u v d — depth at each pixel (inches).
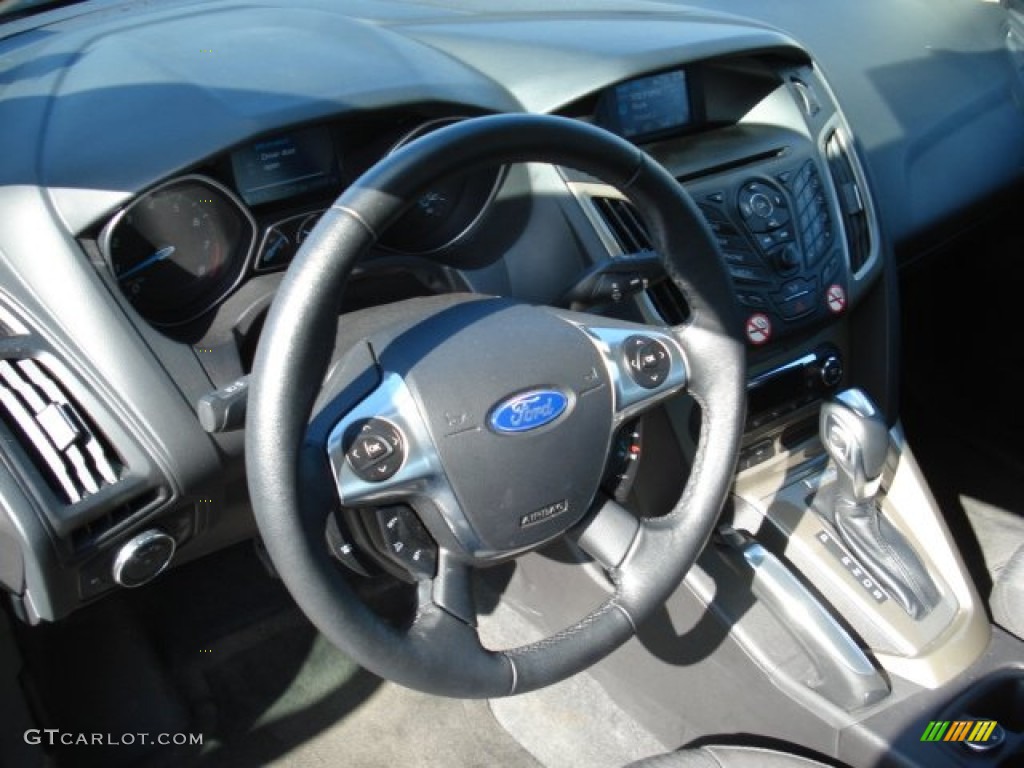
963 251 109.1
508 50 71.5
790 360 75.9
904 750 63.6
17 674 73.2
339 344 54.4
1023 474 97.4
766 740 71.0
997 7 112.7
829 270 75.4
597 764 78.5
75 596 55.1
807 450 78.5
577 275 67.4
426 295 64.7
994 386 104.6
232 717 82.8
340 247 42.0
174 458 54.7
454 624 48.3
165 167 54.3
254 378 42.3
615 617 51.6
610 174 48.3
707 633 70.8
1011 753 62.5
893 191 96.0
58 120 57.5
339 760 80.1
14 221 53.4
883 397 80.4
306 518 44.0
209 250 57.1
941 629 70.1
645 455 71.0
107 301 53.6
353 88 60.6
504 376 47.8
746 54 75.0
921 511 76.4
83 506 52.4
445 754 80.4
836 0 106.3
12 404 52.6
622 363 51.4
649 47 72.2
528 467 48.2
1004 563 86.7
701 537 53.5
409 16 76.5
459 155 43.8
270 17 73.0
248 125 56.6
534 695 84.1
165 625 89.8
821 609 68.2
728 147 75.5
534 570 78.3
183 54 64.3
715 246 52.1
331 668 87.4
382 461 46.0
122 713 81.5
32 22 78.7
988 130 104.3
